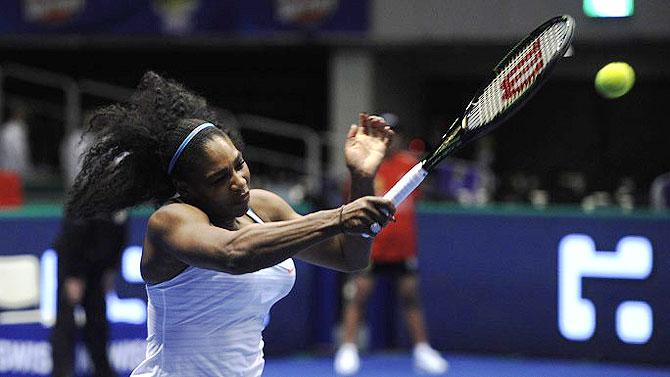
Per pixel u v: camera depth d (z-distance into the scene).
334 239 8.95
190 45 37.38
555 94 39.75
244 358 8.48
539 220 23.09
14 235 20.11
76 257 17.95
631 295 22.42
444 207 23.83
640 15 32.53
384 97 37.75
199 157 8.12
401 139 21.78
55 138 39.09
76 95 35.38
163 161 8.34
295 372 21.95
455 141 8.34
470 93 40.22
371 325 24.39
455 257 23.69
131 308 20.58
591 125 39.53
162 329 8.38
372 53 36.28
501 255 23.38
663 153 38.88
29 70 41.56
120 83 41.44
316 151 34.16
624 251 22.45
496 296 23.44
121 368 19.94
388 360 23.33
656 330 22.27
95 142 8.77
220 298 8.20
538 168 40.00
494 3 33.94
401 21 34.75
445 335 23.81
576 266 22.83
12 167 33.09
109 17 36.09
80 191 8.83
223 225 8.46
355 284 22.16
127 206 8.84
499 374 21.75
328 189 25.44
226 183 8.15
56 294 19.06
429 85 40.56
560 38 8.00
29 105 40.25
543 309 23.11
